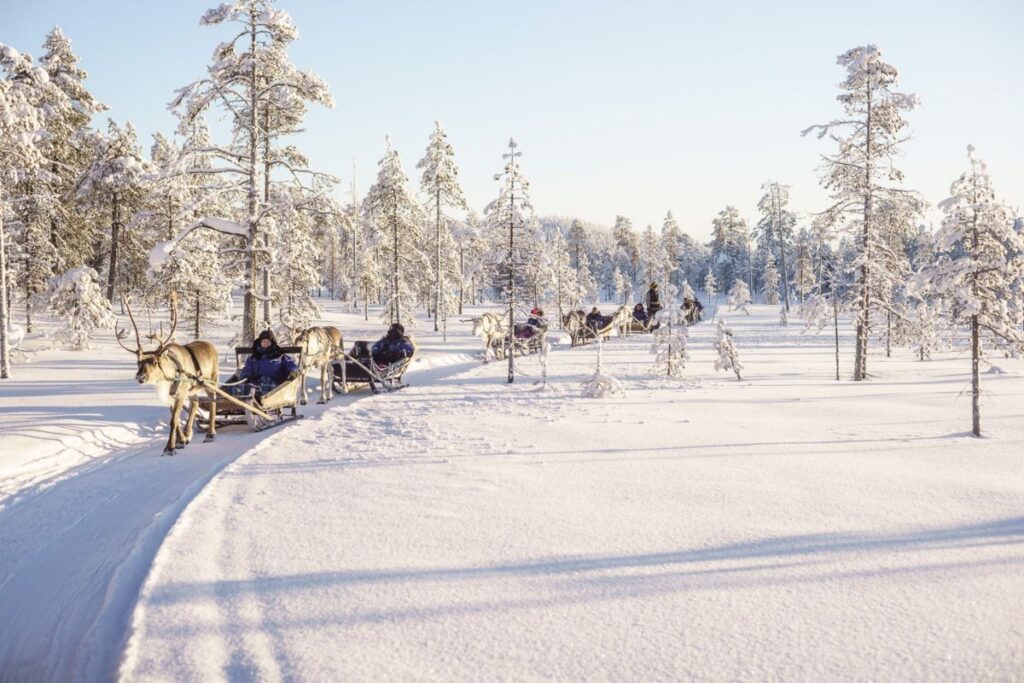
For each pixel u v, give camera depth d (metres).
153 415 12.88
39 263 31.61
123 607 4.75
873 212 21.41
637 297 121.56
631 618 4.27
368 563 5.23
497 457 9.05
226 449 10.48
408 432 10.97
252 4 21.58
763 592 4.66
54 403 14.14
